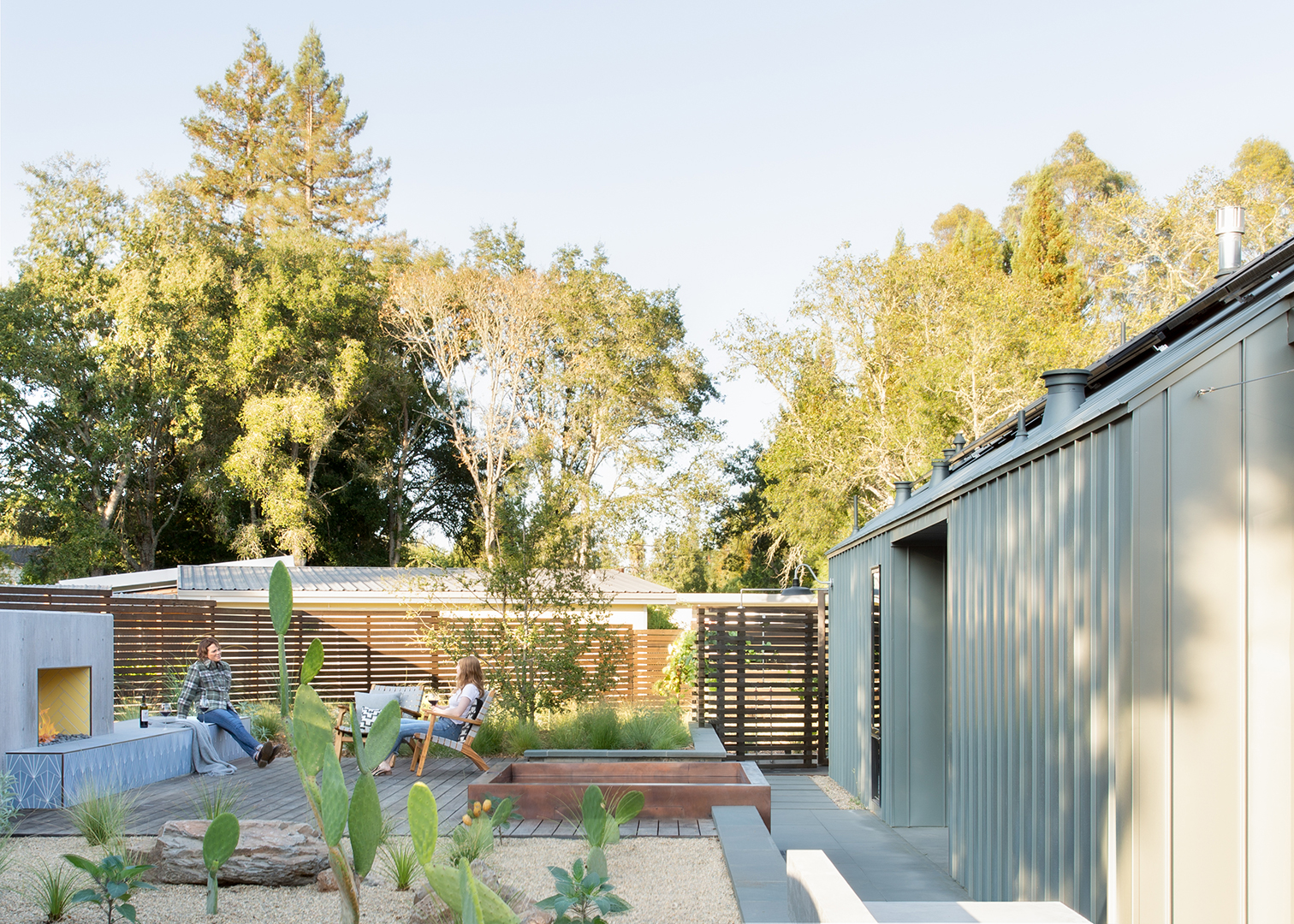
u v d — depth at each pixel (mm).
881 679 8938
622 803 4438
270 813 7051
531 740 10742
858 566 10047
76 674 8406
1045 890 4676
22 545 28641
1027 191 36438
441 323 33312
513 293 32594
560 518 12547
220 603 16797
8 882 4875
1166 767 3613
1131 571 3842
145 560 29766
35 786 7168
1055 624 4613
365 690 15609
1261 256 3752
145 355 27594
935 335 25625
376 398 32594
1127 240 28438
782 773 12062
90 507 28109
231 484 29438
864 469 26797
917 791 8602
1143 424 3770
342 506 34375
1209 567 3639
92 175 29109
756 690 12602
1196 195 27516
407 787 8570
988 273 28531
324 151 38312
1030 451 4879
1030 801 4965
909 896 6168
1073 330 24328
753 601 18969
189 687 9773
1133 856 3754
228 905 4535
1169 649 3650
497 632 12266
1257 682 3574
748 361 28453
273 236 32719
